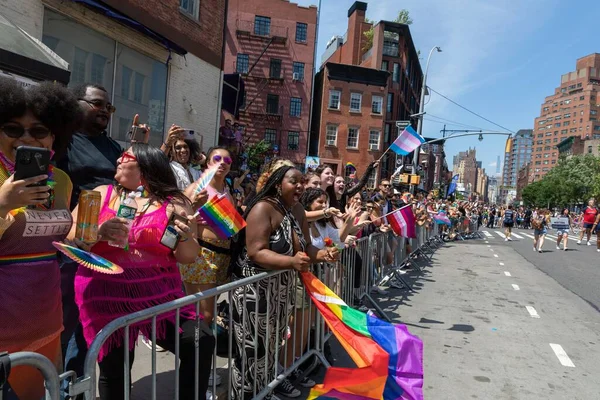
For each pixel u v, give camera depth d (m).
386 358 3.27
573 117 164.12
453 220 20.45
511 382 4.14
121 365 2.28
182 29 11.10
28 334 1.89
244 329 2.99
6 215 1.68
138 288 2.35
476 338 5.37
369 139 34.38
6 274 1.82
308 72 32.34
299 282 3.73
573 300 7.86
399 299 7.14
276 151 27.06
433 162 63.31
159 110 10.68
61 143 2.16
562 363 4.68
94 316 2.31
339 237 4.59
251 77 31.39
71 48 8.03
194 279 3.72
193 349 2.42
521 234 27.44
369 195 10.25
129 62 9.55
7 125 1.85
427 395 3.78
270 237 3.22
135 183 2.43
